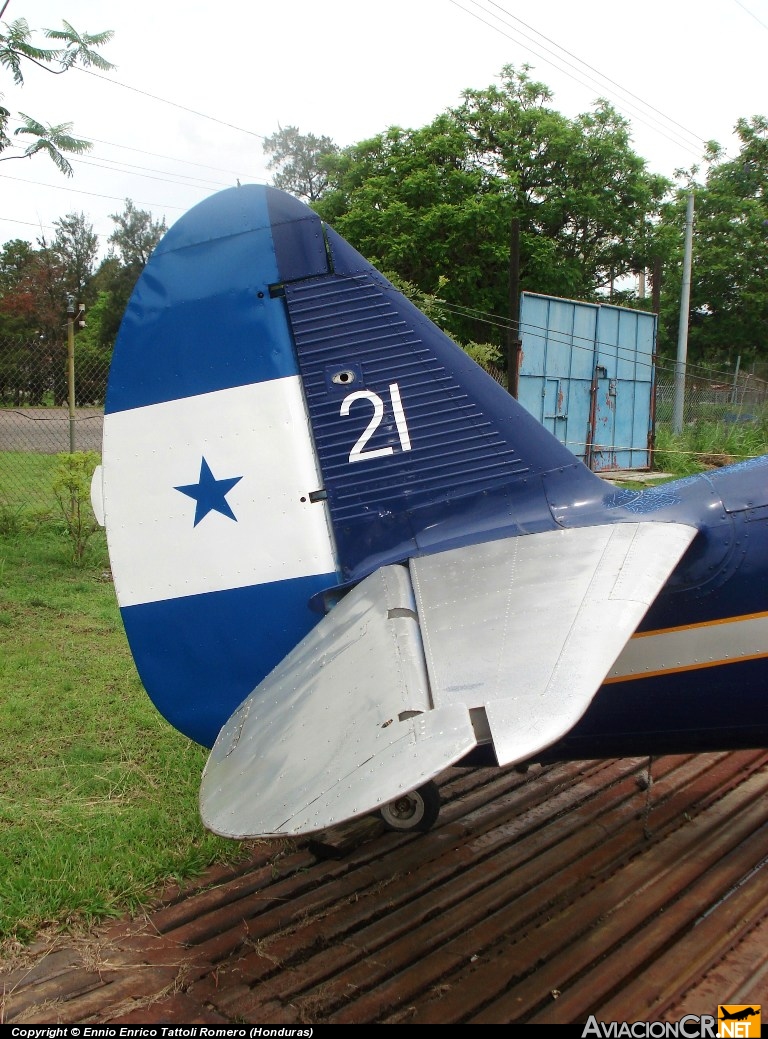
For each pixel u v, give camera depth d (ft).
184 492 10.44
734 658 9.53
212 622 10.45
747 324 81.25
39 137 24.77
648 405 43.24
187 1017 8.02
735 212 81.35
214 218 10.44
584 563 8.60
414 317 10.23
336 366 10.25
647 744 10.07
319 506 10.25
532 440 10.14
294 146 158.10
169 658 10.58
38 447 43.32
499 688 6.53
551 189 71.20
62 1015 8.05
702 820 11.71
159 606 10.54
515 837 11.29
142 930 9.39
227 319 10.32
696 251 80.53
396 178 65.26
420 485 10.16
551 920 9.45
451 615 8.12
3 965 8.80
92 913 9.55
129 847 10.78
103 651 18.04
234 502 10.35
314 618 10.21
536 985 8.38
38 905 9.59
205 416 10.37
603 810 12.02
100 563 24.76
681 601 9.58
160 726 14.47
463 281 61.72
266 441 10.29
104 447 10.55
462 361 10.18
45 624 19.71
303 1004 8.16
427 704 6.78
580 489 10.09
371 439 10.22
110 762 13.29
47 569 23.98
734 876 10.34
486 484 10.12
